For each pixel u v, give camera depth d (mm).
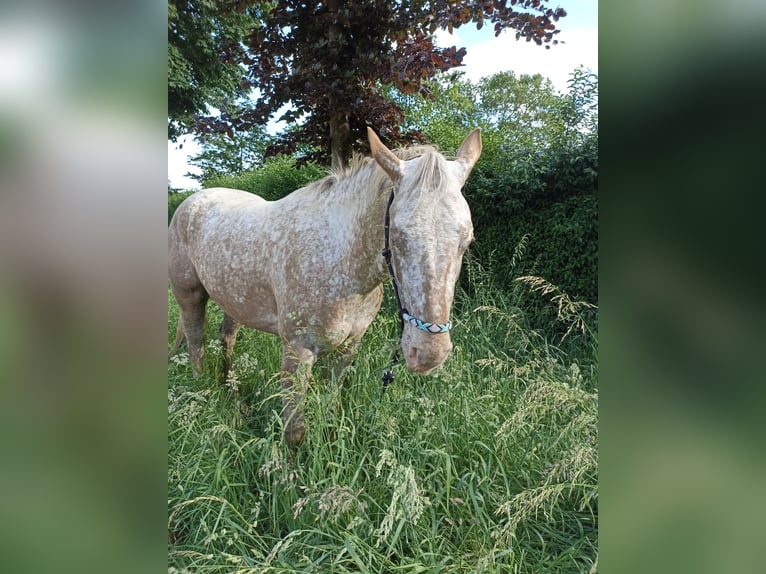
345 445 1891
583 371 2943
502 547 1449
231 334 3098
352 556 1382
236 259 2438
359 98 3131
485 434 1996
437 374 2135
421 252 1468
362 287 2008
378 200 1836
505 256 4262
